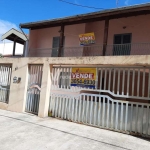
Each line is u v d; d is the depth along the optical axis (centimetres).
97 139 459
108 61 558
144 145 436
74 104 640
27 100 752
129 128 525
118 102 550
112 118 553
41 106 683
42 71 716
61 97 672
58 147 391
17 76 773
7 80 830
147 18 920
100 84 593
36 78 734
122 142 449
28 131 495
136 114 519
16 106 761
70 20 984
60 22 1030
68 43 1159
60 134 483
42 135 466
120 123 539
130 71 591
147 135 498
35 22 1106
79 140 444
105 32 877
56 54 1197
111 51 1000
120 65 557
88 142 434
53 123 594
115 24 1016
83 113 612
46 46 1259
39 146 391
